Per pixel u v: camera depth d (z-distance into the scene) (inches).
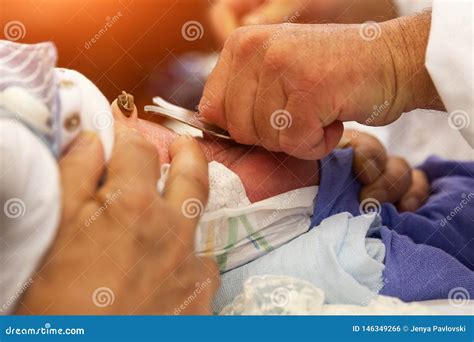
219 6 45.3
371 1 45.7
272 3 45.5
